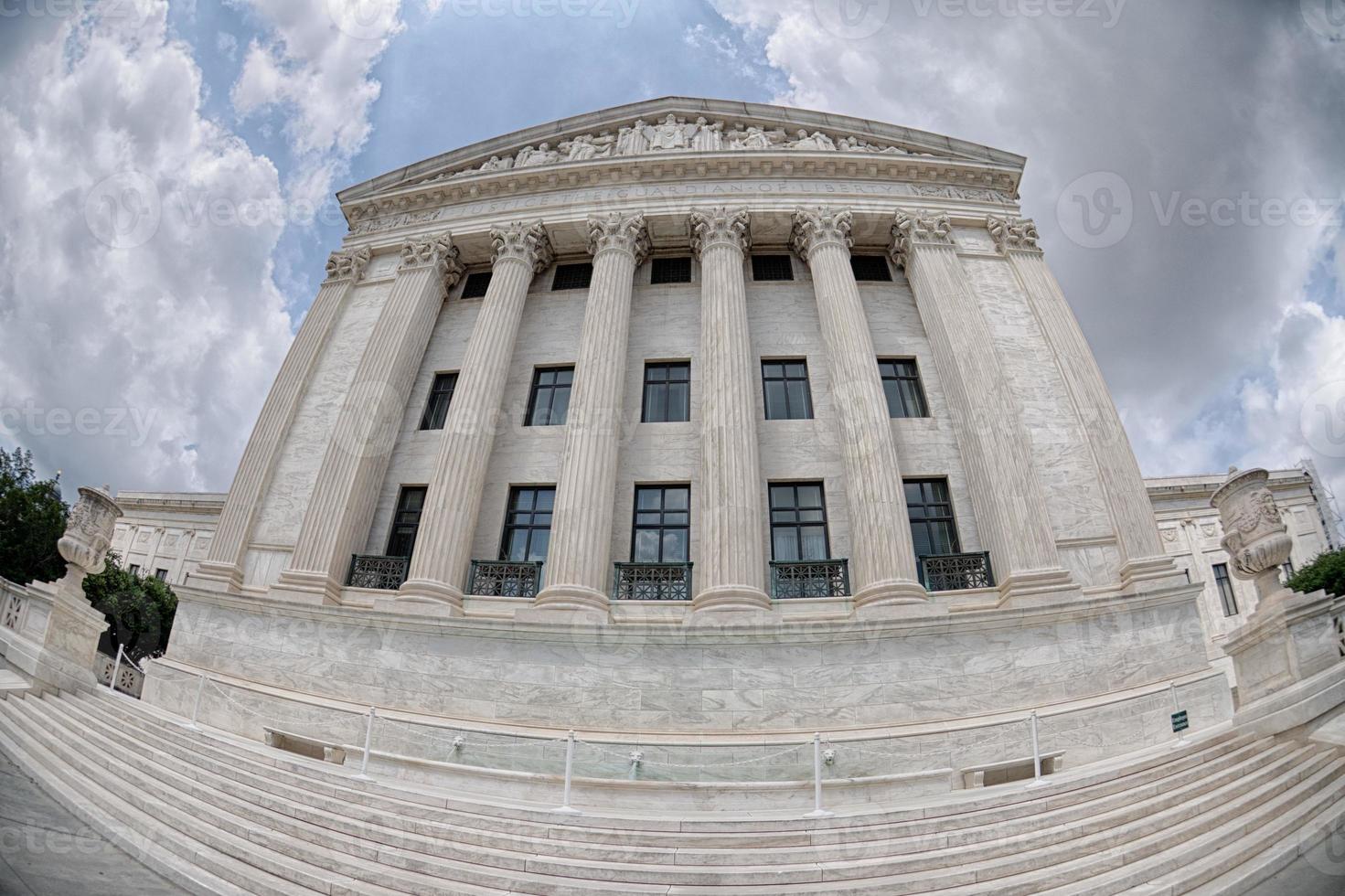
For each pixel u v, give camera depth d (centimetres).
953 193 2392
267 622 1688
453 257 2430
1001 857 812
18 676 1294
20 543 2555
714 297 2073
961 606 1647
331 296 2392
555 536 1708
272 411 2136
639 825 938
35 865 685
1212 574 3459
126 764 994
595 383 1923
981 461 1778
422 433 2123
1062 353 1984
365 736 1451
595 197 2400
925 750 1344
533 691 1475
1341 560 2809
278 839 827
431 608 1648
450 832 888
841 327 1977
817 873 788
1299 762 896
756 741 1352
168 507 4153
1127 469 1780
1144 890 680
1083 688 1434
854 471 1747
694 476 1941
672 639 1482
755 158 2362
